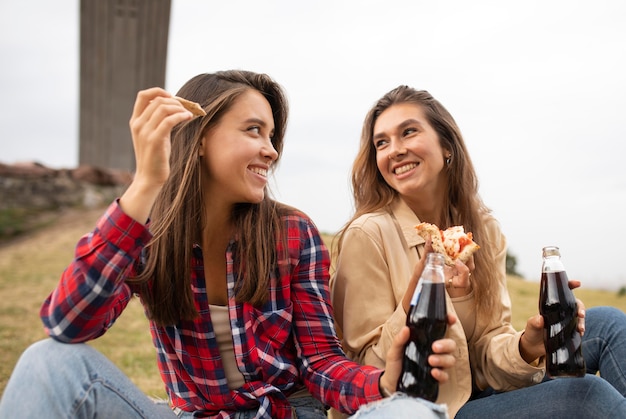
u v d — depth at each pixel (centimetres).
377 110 254
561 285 190
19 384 155
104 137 2286
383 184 258
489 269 237
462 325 231
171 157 201
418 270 197
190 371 195
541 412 188
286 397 200
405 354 166
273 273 202
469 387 208
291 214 214
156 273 192
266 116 203
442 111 252
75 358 157
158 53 2267
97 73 2259
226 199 202
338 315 235
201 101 201
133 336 576
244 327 195
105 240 159
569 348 187
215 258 205
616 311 219
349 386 182
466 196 252
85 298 156
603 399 179
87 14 2191
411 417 151
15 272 950
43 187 1520
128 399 159
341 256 234
